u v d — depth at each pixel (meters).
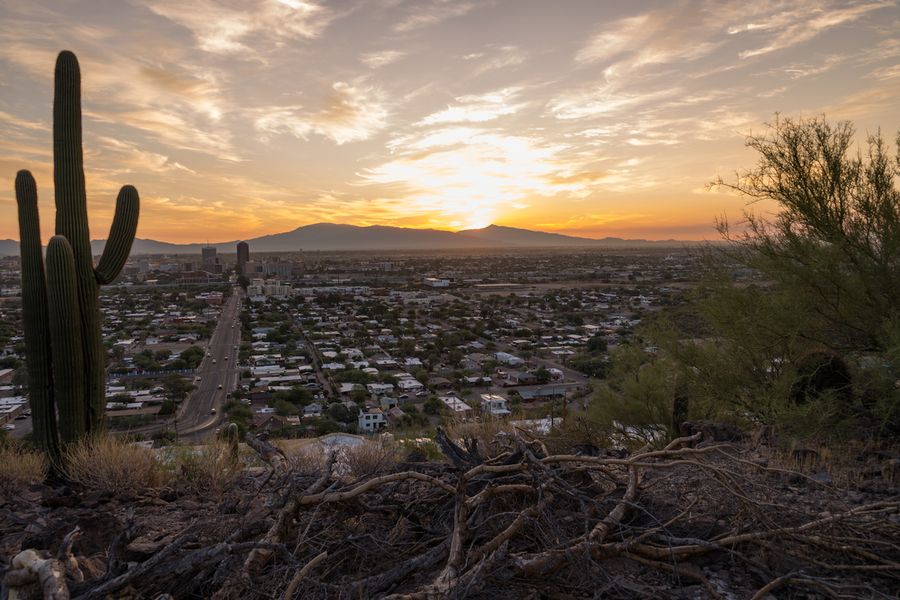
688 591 2.23
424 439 5.43
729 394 5.94
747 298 5.79
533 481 2.69
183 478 4.07
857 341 5.35
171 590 2.12
